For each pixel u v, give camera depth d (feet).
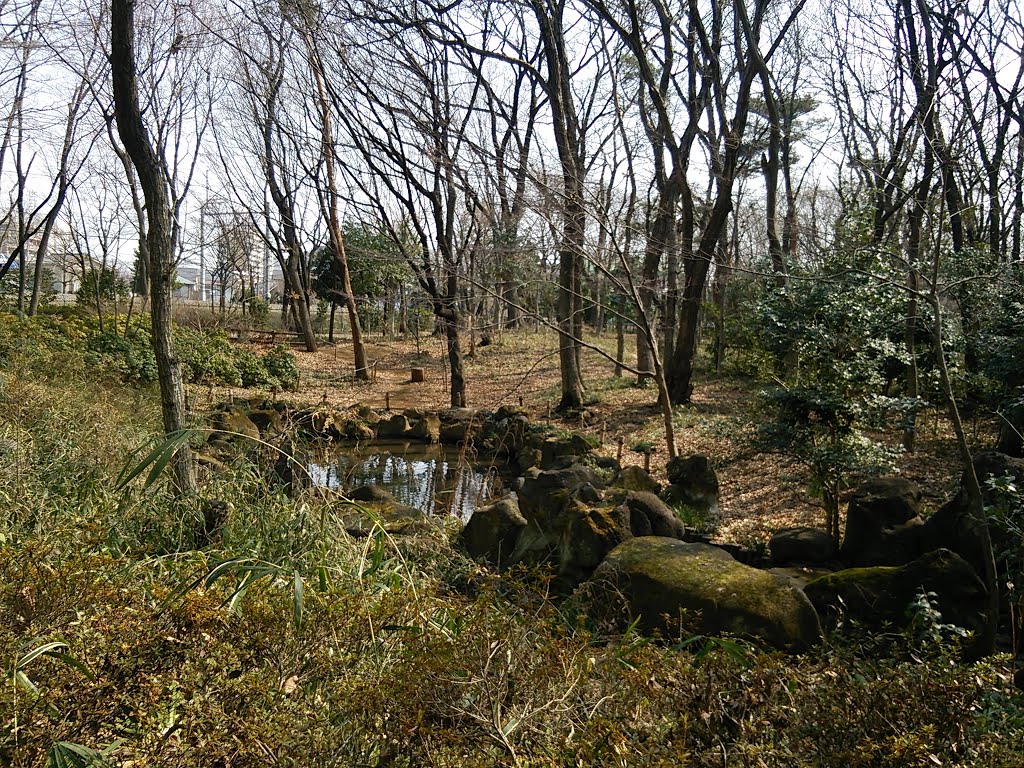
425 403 67.05
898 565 19.42
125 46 19.48
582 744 7.69
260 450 24.39
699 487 28.40
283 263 96.89
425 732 7.57
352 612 9.23
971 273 29.07
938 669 9.34
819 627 14.60
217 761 7.39
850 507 21.16
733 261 74.33
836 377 22.07
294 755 7.48
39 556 9.25
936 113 27.45
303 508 17.46
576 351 57.16
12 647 7.90
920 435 35.65
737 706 8.80
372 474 43.47
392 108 37.96
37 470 19.44
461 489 39.58
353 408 57.98
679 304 56.70
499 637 8.56
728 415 47.29
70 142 59.16
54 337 55.11
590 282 55.01
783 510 28.89
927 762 7.62
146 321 79.71
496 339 105.91
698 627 14.98
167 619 8.66
